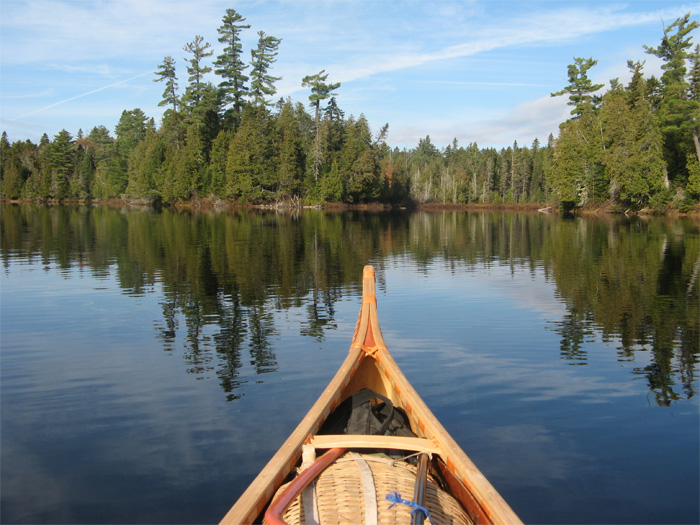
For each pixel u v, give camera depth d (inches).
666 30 1929.1
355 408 182.2
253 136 2903.5
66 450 206.4
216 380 277.3
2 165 3902.6
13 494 177.9
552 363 308.0
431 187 4192.9
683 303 464.8
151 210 2657.5
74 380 278.7
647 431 220.8
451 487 146.0
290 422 227.9
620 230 1322.6
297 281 573.0
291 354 320.2
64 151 3543.3
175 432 219.8
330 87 3516.2
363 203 3380.9
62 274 607.2
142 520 164.4
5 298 477.4
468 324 399.5
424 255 826.2
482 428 223.8
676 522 163.0
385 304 471.2
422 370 296.4
